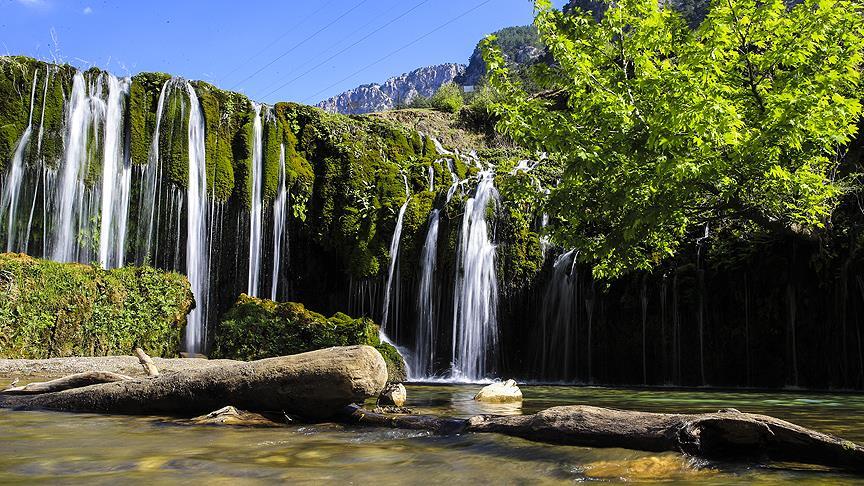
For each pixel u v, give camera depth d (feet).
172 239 62.13
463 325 55.26
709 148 26.81
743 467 11.68
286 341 47.16
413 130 76.02
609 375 50.19
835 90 29.40
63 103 59.67
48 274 45.65
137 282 50.85
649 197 31.45
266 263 66.28
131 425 17.53
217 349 47.96
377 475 11.37
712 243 47.75
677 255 49.19
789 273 43.96
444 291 57.00
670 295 48.78
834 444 11.64
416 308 58.49
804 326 43.29
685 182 29.53
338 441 15.02
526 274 53.78
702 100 25.95
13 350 43.27
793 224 40.06
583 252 36.68
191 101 65.21
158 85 64.49
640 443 13.00
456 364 55.01
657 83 28.19
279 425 17.44
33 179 57.57
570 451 13.16
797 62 28.96
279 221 67.26
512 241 54.54
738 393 35.45
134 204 62.23
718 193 31.14
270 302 50.39
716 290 47.16
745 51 29.84
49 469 11.85
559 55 31.55
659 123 27.07
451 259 56.85
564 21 33.27
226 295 64.80
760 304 45.39
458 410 22.34
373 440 15.15
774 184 30.37
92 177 60.08
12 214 56.34
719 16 28.71
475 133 86.79
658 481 10.74
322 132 71.05
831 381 41.75
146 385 19.72
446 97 97.25
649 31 30.96
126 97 63.52
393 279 60.64
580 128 32.07
